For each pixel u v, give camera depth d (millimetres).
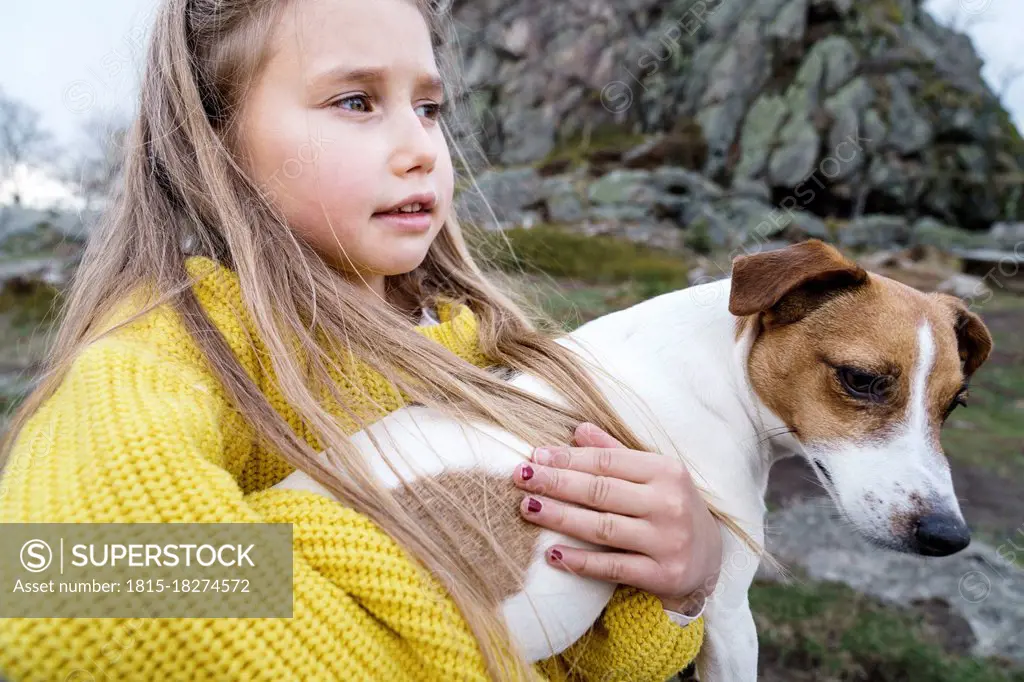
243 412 1307
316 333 1437
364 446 1419
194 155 1476
